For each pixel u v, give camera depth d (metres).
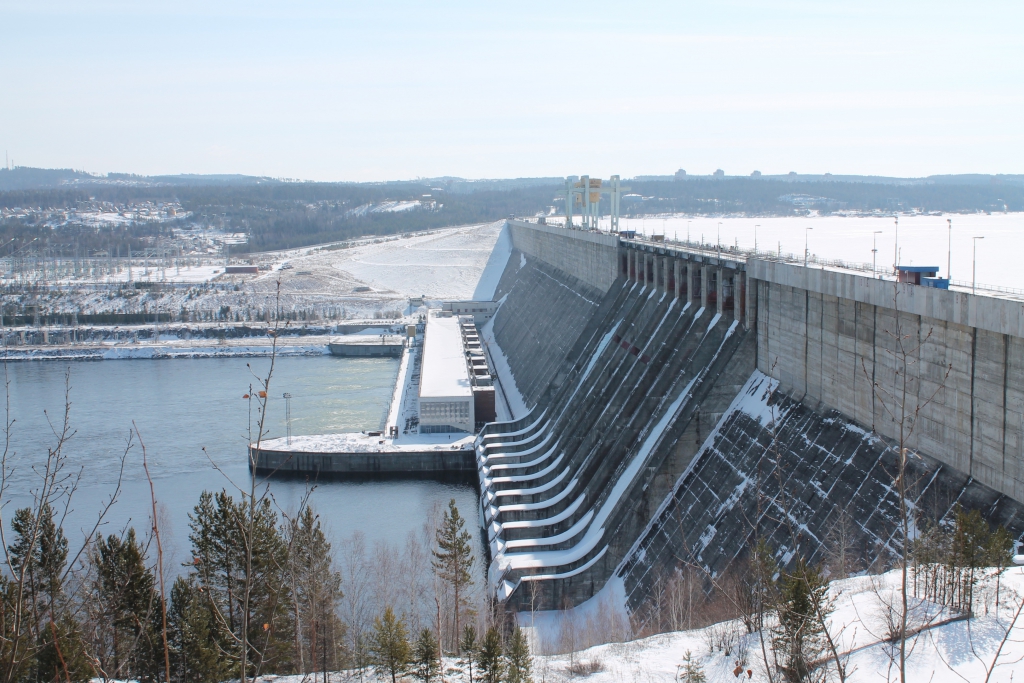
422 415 103.75
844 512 45.72
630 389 74.94
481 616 53.22
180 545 69.62
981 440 39.97
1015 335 36.69
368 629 49.72
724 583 48.19
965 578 30.23
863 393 49.38
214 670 37.81
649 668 33.72
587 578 59.81
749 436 58.38
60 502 82.88
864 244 151.00
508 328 165.88
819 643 27.09
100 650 38.22
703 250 80.50
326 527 76.00
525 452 86.56
